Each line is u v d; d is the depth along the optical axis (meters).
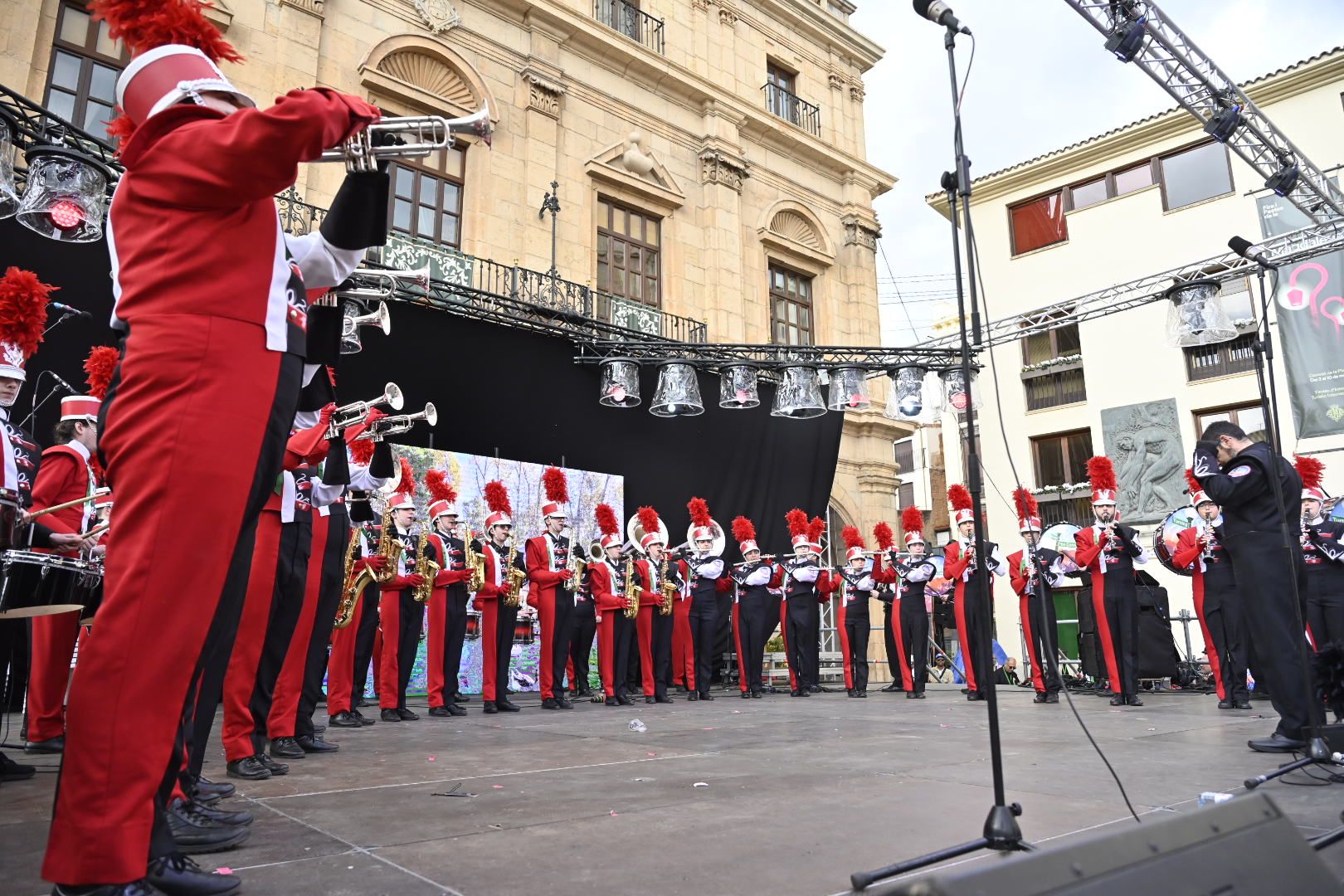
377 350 9.87
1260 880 1.20
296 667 4.74
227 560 1.96
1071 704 2.99
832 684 14.32
